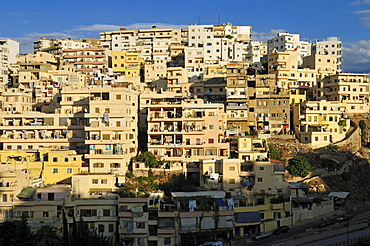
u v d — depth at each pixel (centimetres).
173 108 10044
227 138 10712
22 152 9469
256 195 8006
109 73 14362
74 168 8788
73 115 9988
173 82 13788
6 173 7469
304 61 15962
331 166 10012
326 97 13312
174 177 9094
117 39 18812
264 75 12638
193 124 9819
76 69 15138
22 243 6400
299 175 9581
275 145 10969
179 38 19525
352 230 7594
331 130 11700
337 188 9400
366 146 11725
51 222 7112
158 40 18400
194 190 8425
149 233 7250
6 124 10281
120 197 7456
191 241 7194
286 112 11912
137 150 10375
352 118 12225
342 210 8569
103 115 9319
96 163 8988
